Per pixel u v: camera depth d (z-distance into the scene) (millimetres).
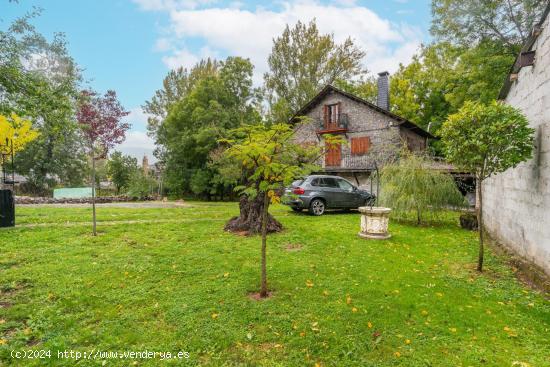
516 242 5945
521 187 5664
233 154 4031
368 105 19141
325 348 2912
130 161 24562
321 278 4746
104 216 10664
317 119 21672
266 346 2967
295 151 4137
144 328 3262
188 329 3234
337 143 4383
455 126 5039
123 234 7707
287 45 28312
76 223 9047
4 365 2617
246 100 25859
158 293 4141
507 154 4633
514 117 4578
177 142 23750
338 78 28281
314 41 27469
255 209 8133
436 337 3080
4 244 6461
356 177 19484
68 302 3811
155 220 10039
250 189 4066
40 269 4969
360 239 7441
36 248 6230
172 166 24984
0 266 5113
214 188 22734
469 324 3334
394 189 9500
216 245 6730
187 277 4750
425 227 9312
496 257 6027
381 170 10328
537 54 5055
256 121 25016
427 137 22500
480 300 3982
